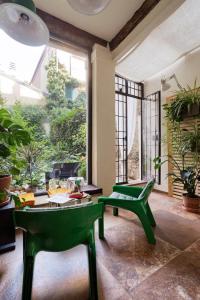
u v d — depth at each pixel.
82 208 1.08
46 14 2.42
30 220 1.02
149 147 3.88
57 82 3.24
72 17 2.51
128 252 1.62
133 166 4.06
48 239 1.09
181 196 3.13
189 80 3.04
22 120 2.42
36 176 2.70
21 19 1.43
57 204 1.96
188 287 1.21
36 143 2.72
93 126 2.96
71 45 2.78
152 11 2.21
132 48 2.65
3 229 1.64
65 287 1.23
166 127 3.41
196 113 2.64
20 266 1.44
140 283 1.25
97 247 1.70
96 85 2.87
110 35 2.87
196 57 2.92
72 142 3.14
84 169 3.10
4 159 1.80
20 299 1.13
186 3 2.03
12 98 2.76
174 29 2.44
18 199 1.73
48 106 3.11
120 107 3.75
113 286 1.22
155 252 1.62
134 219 2.34
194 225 2.17
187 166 2.90
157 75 3.67
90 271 1.14
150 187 1.99
